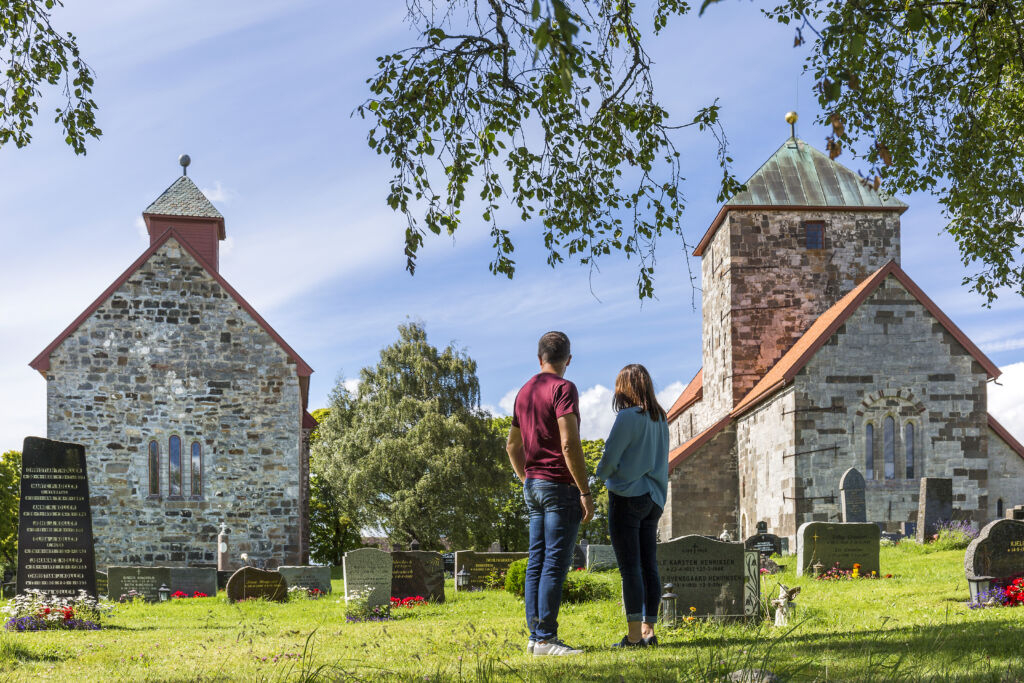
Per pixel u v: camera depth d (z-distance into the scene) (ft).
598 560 85.25
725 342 127.13
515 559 77.92
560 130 33.06
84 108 39.86
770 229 125.39
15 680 23.26
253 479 102.53
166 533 100.37
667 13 38.50
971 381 99.14
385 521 148.77
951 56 38.29
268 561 101.35
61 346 101.40
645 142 32.83
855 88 19.15
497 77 29.50
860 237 125.29
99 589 80.38
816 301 124.47
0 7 36.78
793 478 98.17
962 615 31.50
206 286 104.47
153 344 102.78
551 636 22.91
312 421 127.13
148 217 115.75
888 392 98.89
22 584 45.14
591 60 30.71
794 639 23.61
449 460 144.05
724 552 32.76
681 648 22.17
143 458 101.14
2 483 142.31
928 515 80.89
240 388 103.71
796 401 98.53
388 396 152.66
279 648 30.45
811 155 130.41
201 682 20.30
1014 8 34.40
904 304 100.01
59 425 100.12
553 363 23.48
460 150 31.14
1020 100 42.78
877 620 32.22
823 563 60.18
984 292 53.01
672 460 120.88
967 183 45.19
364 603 51.39
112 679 22.84
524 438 23.21
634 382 23.66
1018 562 37.60
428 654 25.53
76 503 46.26
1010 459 102.78
